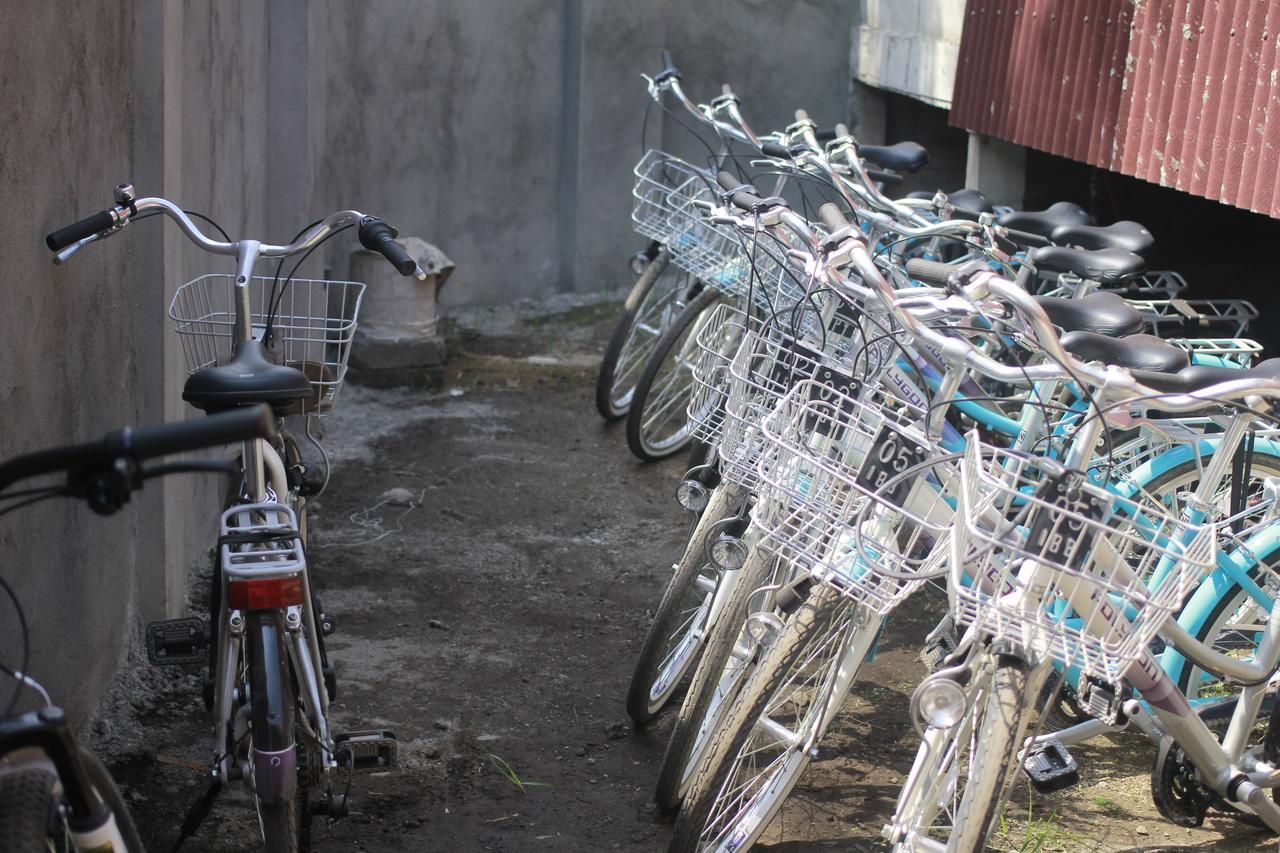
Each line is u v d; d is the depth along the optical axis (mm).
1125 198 7383
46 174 3088
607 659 4156
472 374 6957
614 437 6164
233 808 3262
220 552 2584
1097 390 2236
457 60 7914
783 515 2732
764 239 3746
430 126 7930
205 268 4559
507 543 5004
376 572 4695
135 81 3766
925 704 2242
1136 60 4973
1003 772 2268
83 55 3336
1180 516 3256
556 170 8391
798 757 2996
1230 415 3037
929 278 2572
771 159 4309
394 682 3936
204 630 2941
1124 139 5062
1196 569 2182
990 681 2402
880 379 2916
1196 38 4594
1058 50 5547
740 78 8438
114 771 3365
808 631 2682
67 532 3244
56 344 3164
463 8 7859
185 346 3186
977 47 6312
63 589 3213
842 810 3352
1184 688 3242
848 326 3389
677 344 5832
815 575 2553
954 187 8328
